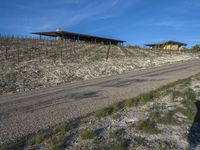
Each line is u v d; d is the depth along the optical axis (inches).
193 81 593.9
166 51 2113.7
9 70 899.4
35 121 333.7
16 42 1596.9
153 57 1601.9
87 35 2219.5
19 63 1038.4
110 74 960.9
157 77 763.4
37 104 445.7
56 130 283.6
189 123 278.1
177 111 319.6
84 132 255.0
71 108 399.9
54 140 244.5
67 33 2090.3
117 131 258.4
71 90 594.2
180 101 378.3
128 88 577.6
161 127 267.9
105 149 213.3
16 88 677.9
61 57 1264.8
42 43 1685.5
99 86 639.1
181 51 2317.9
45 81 796.6
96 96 496.1
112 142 230.7
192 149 212.5
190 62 1375.5
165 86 537.0
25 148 237.1
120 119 310.2
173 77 745.6
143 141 231.3
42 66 1022.4
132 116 318.3
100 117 330.3
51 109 400.2
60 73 922.1
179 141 229.9
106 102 432.8
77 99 475.5
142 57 1557.6
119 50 1806.1
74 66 1077.1
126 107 377.4
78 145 231.5
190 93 413.4
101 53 1545.3
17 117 359.3
